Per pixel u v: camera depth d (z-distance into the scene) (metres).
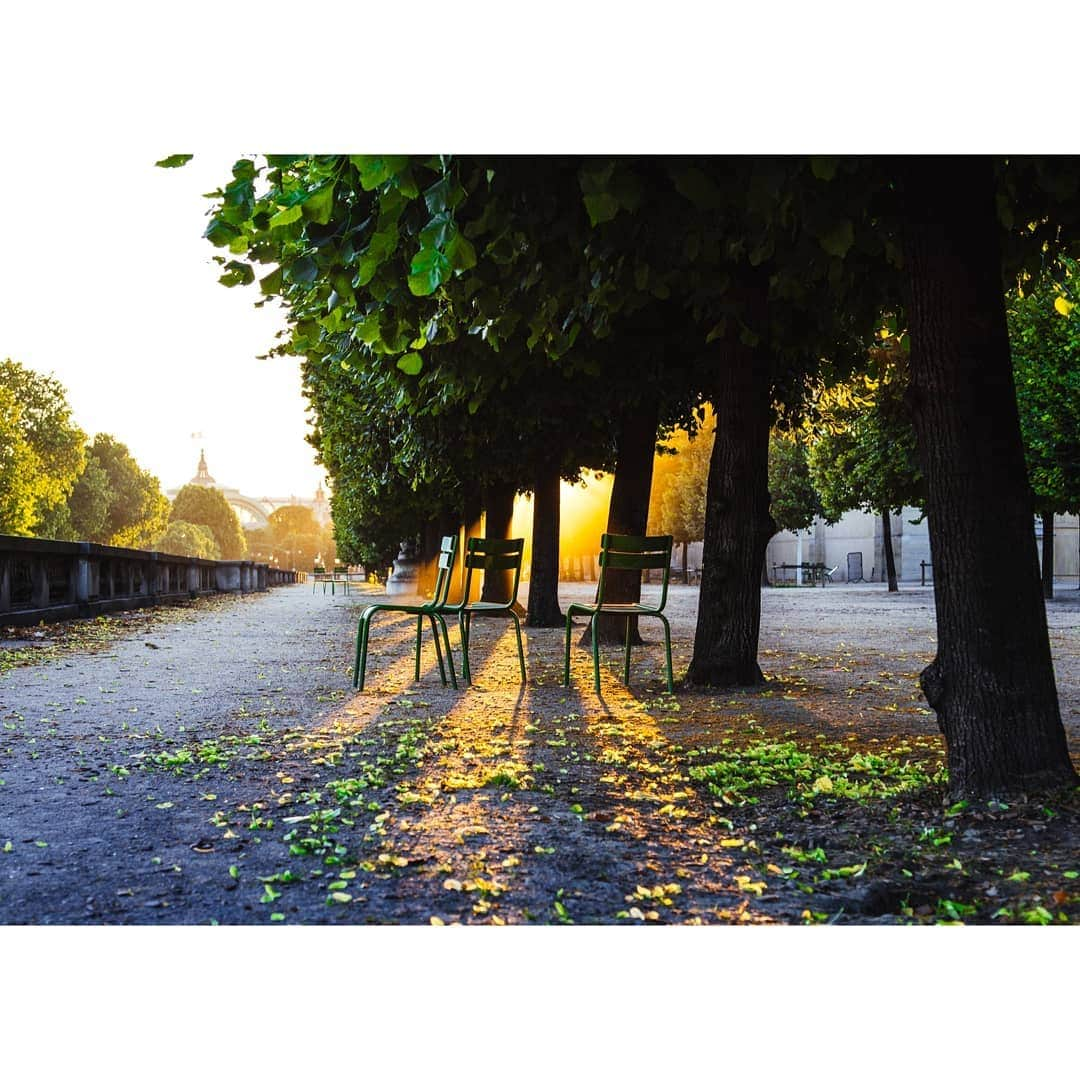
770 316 9.35
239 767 5.99
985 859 3.89
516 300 7.03
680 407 15.06
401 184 4.86
